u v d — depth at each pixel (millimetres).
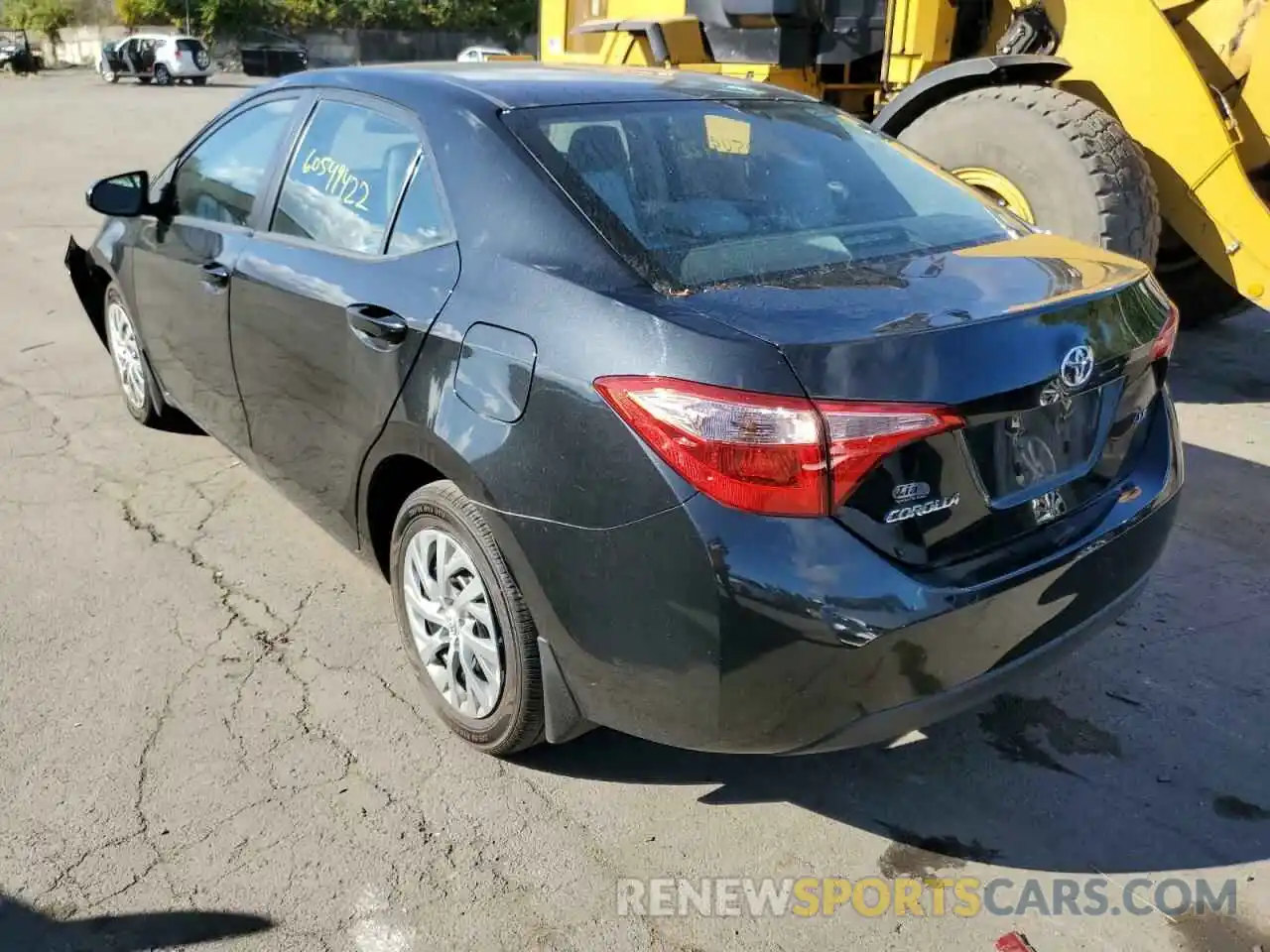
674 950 2432
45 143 17953
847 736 2354
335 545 4191
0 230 10305
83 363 6293
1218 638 3660
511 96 3072
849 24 6988
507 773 2975
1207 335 7488
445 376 2729
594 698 2561
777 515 2215
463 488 2682
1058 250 3014
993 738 3154
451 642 2984
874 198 3184
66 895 2525
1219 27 6277
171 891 2545
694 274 2578
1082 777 2992
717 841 2754
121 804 2812
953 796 2922
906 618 2258
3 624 3607
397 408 2889
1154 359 2795
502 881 2609
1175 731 3184
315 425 3369
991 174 5902
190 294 4059
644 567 2322
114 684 3305
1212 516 4582
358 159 3311
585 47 8336
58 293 7949
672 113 3166
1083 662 3516
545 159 2822
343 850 2684
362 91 3389
